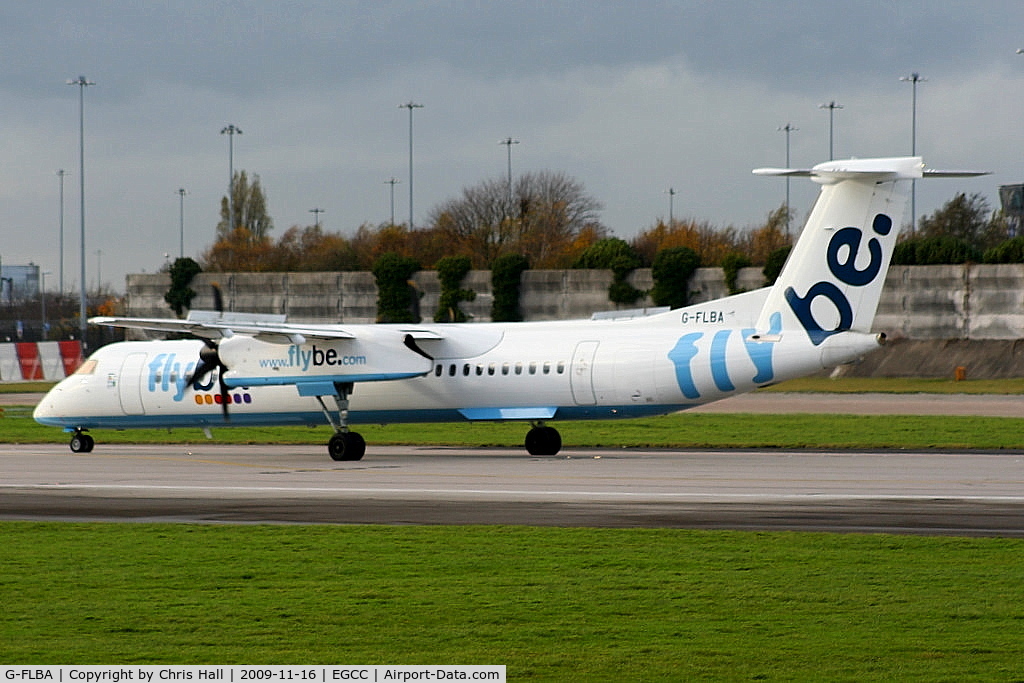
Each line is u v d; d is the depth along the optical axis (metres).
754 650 41.25
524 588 51.31
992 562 55.72
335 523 69.56
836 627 44.28
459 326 119.50
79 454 126.50
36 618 46.50
